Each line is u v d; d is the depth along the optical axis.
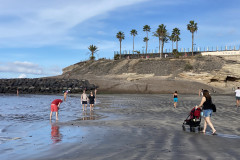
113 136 8.70
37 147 7.26
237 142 7.44
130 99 35.88
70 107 24.27
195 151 6.19
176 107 22.28
